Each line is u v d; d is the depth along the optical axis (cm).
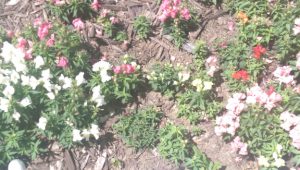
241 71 165
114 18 178
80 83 159
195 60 177
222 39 180
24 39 166
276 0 179
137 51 180
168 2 176
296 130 152
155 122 167
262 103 158
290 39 171
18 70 157
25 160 160
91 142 163
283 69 163
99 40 180
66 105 161
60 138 160
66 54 167
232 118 157
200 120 168
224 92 172
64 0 178
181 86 171
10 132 158
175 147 157
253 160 161
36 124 159
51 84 159
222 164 160
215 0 185
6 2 188
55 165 160
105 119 167
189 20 182
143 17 180
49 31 170
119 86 167
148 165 161
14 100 154
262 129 157
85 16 183
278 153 154
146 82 174
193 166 155
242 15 174
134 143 162
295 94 161
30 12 184
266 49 175
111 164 161
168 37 181
